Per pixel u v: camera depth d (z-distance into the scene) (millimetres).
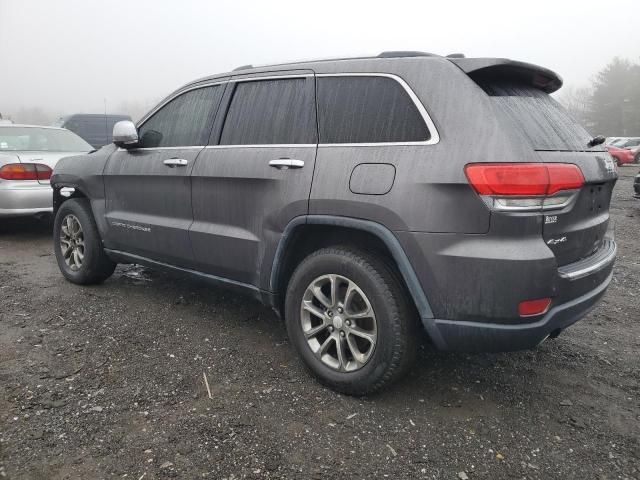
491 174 2264
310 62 3109
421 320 2559
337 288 2771
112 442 2354
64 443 2336
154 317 3865
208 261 3439
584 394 2908
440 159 2404
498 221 2275
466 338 2422
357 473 2203
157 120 3949
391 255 2715
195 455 2279
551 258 2301
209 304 4168
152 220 3791
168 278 4879
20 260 5527
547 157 2383
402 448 2377
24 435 2379
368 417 2609
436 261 2393
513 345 2379
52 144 7078
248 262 3180
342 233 2869
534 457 2346
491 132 2340
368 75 2801
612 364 3291
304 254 3111
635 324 3992
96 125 16062
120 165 4047
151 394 2768
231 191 3232
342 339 2779
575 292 2518
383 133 2648
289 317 2979
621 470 2273
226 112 3426
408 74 2654
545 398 2854
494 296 2305
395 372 2611
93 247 4355
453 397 2832
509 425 2586
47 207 6246
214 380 2939
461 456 2336
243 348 3367
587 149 2791
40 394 2730
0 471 2143
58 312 3912
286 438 2418
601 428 2584
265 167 3027
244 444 2365
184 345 3391
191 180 3465
